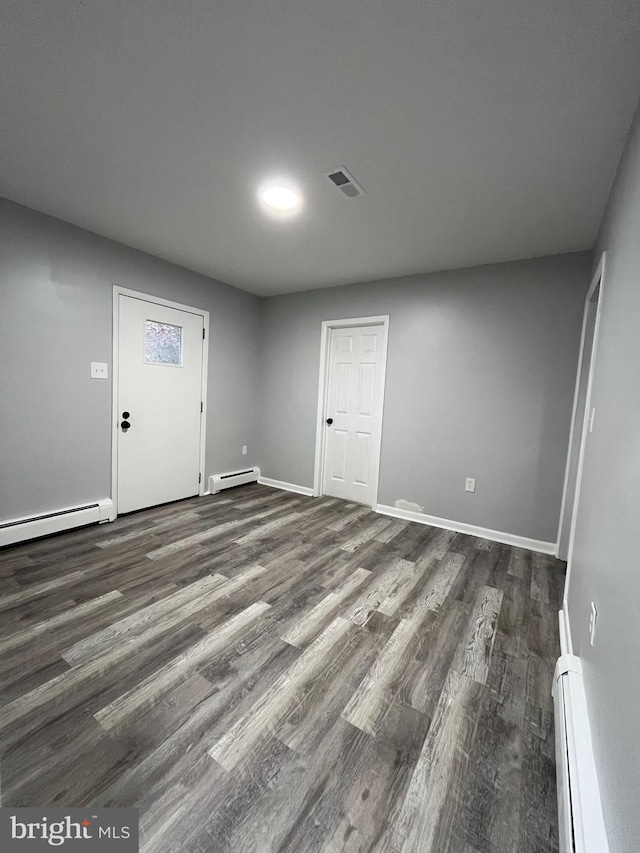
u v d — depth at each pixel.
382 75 1.28
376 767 1.13
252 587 2.13
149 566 2.32
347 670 1.52
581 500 1.82
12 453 2.44
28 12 1.11
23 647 1.57
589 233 2.35
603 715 0.95
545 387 2.79
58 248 2.53
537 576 2.39
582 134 1.50
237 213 2.33
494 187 1.92
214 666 1.51
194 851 0.91
